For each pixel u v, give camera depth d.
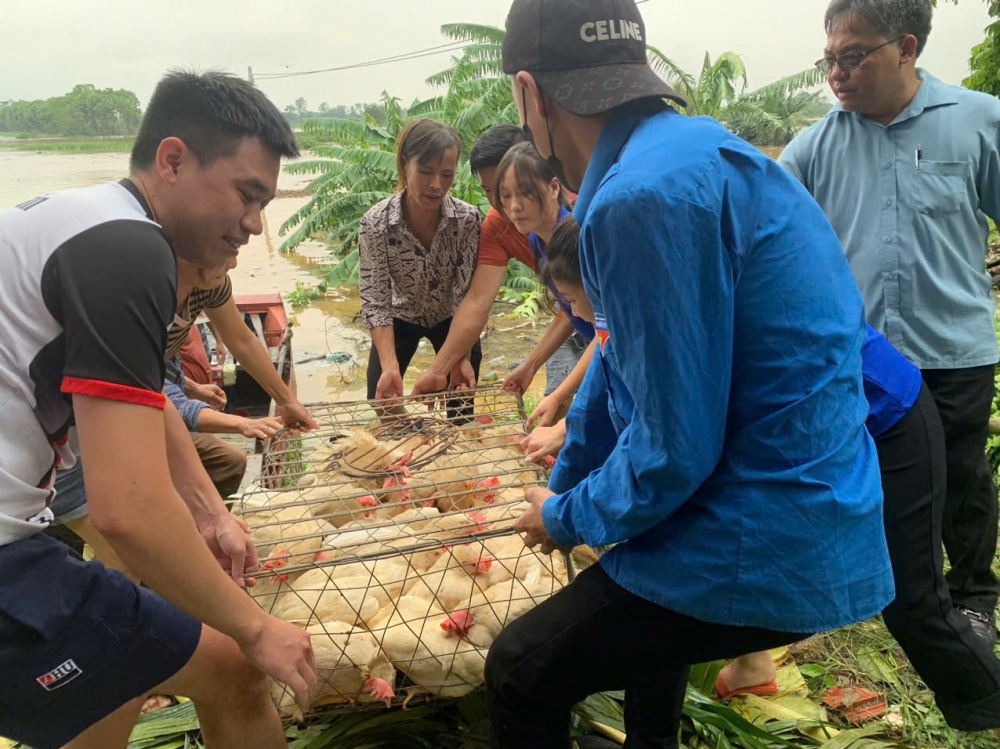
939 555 1.98
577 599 1.66
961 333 2.46
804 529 1.43
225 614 1.54
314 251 14.17
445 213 3.55
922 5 2.32
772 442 1.43
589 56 1.45
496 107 11.37
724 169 1.36
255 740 1.84
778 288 1.39
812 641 2.74
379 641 1.98
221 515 2.01
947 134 2.43
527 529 1.85
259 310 6.06
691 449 1.36
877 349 2.01
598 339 1.62
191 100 1.44
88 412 1.34
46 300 1.34
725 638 1.57
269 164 1.51
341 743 2.23
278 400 2.96
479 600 2.07
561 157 1.61
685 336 1.31
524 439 2.56
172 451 2.01
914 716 2.40
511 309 8.91
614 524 1.51
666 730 2.00
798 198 1.47
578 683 1.70
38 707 1.53
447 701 2.34
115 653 1.55
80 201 1.39
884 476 1.96
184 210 1.49
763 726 2.31
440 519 2.26
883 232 2.50
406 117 12.95
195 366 3.96
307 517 2.26
